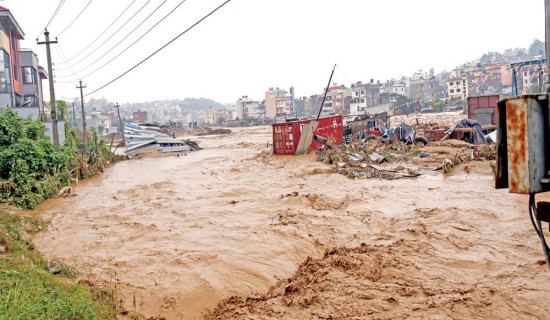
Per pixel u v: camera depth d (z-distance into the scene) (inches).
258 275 311.7
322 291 273.7
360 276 293.1
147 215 532.4
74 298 245.6
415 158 853.8
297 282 291.7
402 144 1012.5
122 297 285.0
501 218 405.1
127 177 956.6
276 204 542.0
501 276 277.1
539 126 144.3
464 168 703.7
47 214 576.1
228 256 352.5
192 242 401.1
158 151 1578.5
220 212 520.1
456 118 2258.9
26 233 466.0
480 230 375.2
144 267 342.0
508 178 147.2
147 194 696.4
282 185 685.9
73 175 948.6
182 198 635.5
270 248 368.2
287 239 389.4
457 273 288.4
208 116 6402.6
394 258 320.5
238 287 292.8
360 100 4060.0
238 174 866.8
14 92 1358.3
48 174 750.5
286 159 1049.5
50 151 790.5
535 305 233.8
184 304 273.3
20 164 678.5
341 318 238.2
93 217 543.5
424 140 1007.0
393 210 466.3
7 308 206.7
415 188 577.3
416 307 243.3
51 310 216.2
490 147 802.8
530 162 141.3
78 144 1445.6
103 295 281.3
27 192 655.8
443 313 235.0
